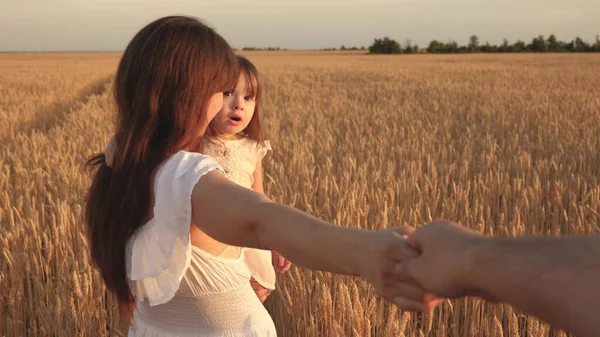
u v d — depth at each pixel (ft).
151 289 5.31
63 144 29.17
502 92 61.31
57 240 13.82
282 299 12.16
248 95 7.46
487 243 2.56
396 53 336.29
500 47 338.95
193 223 5.06
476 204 15.79
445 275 2.66
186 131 5.15
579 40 330.95
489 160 23.71
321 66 144.15
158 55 5.10
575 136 30.63
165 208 4.85
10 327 12.14
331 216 15.44
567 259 2.20
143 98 5.13
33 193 20.30
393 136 30.58
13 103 59.36
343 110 46.26
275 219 4.02
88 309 11.71
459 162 25.03
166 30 5.17
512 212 18.51
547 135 30.83
